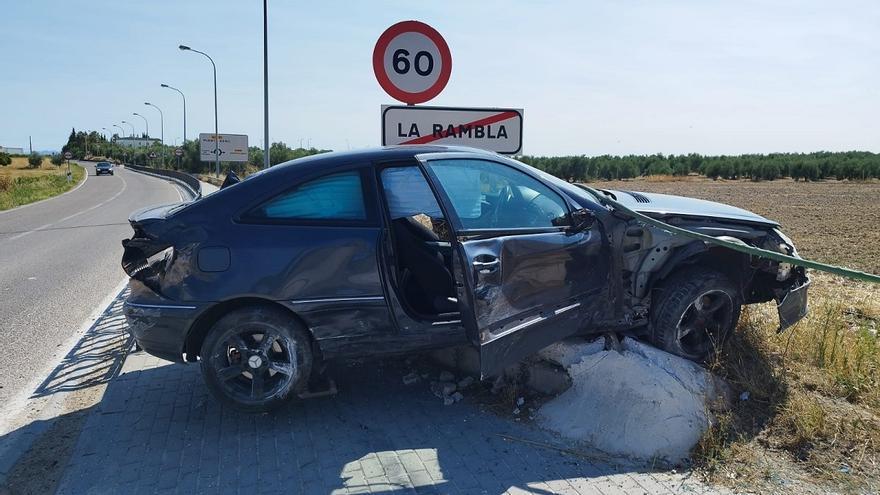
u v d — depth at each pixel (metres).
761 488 3.19
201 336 4.00
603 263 4.14
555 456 3.53
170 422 4.01
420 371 4.75
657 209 4.46
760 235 4.59
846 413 3.87
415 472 3.36
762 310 5.78
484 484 3.25
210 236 3.80
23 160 122.50
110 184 55.47
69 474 3.39
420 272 4.41
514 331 3.59
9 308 7.69
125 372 4.90
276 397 3.89
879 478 3.26
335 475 3.34
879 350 4.69
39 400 4.58
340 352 3.93
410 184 4.07
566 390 4.06
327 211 3.93
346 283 3.85
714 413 3.78
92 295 8.45
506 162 4.20
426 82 6.19
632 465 3.43
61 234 16.50
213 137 54.25
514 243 3.63
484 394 4.32
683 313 4.26
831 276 8.99
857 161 69.00
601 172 79.44
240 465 3.46
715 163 74.81
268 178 3.95
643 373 3.81
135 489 3.23
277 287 3.78
